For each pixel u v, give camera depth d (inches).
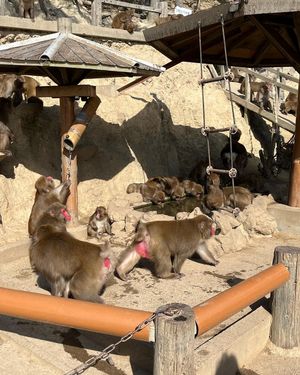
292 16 179.2
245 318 115.9
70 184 174.9
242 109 365.7
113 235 179.9
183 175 290.2
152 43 224.8
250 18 181.0
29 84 221.5
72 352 107.7
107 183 229.0
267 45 247.3
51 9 367.2
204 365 97.7
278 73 362.6
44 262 119.7
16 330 116.0
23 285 139.5
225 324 116.4
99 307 89.3
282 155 339.3
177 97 320.5
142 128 269.4
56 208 133.9
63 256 117.3
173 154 291.6
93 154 225.8
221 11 169.6
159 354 82.6
